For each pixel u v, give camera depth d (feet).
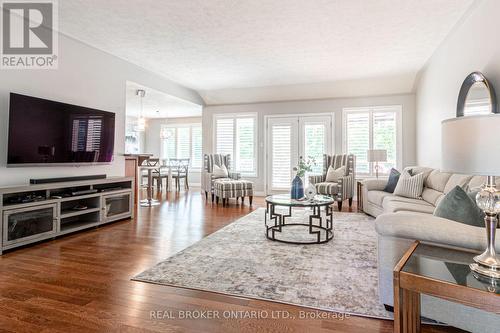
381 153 17.69
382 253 5.71
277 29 11.79
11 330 5.06
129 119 31.73
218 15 10.69
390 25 11.37
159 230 12.14
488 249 4.23
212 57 15.19
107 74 14.60
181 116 31.53
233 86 21.48
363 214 15.56
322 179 18.90
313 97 21.81
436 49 13.92
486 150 3.94
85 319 5.42
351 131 21.13
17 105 10.17
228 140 24.36
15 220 9.40
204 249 9.57
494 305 3.46
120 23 11.36
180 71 17.71
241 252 9.25
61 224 11.92
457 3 9.72
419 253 4.87
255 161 23.65
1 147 10.18
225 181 19.04
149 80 17.75
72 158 12.30
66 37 12.46
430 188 12.21
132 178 14.48
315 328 5.18
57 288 6.71
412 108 19.85
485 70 9.22
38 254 9.07
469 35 10.42
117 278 7.27
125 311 5.72
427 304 4.94
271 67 16.78
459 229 4.98
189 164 31.53
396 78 18.49
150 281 7.08
